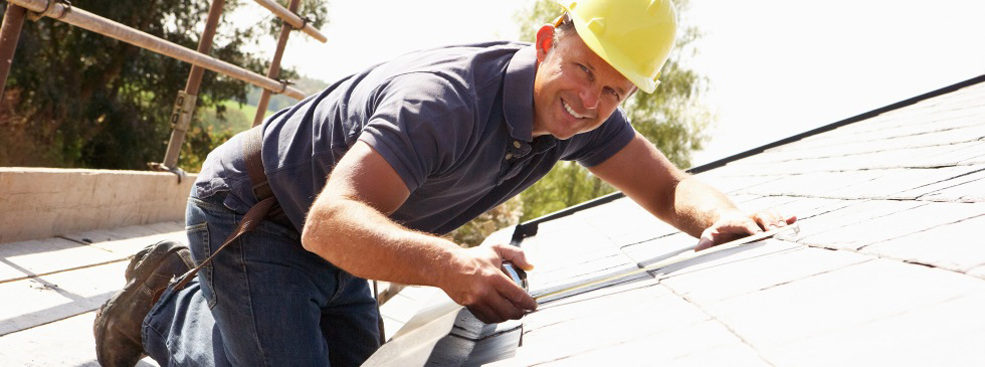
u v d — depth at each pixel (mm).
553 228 4367
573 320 1513
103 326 2531
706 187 2383
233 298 2164
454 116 1773
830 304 1086
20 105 20219
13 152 19594
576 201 28484
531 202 28578
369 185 1651
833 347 912
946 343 809
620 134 2430
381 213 1641
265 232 2127
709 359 1007
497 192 2293
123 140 22594
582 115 1922
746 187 3637
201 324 2383
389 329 3982
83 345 2939
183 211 6578
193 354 2342
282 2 23750
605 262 2406
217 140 25703
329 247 1586
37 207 4750
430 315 2105
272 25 24016
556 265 2707
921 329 873
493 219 13688
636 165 2463
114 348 2553
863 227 1596
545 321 1578
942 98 5723
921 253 1193
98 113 21906
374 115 1768
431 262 1521
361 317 2533
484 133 1909
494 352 1453
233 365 2256
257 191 2115
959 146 2559
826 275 1269
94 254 4645
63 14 4145
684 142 28703
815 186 2791
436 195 2062
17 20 3965
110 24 4500
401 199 1716
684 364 1013
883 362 819
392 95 1793
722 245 1891
